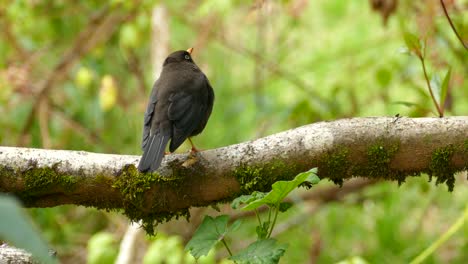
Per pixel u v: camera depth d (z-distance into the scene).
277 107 13.04
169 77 7.82
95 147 12.99
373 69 12.26
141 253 10.22
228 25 13.73
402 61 11.42
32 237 2.05
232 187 5.96
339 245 13.21
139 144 12.46
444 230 12.85
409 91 11.54
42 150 6.07
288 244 5.34
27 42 12.08
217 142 13.20
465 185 13.35
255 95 12.99
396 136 5.86
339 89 11.43
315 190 12.83
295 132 5.98
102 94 11.46
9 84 11.38
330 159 5.91
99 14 12.35
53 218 12.26
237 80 14.54
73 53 12.17
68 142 12.95
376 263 12.20
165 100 7.44
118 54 13.29
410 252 12.26
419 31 9.20
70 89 12.48
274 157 5.91
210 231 5.61
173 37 14.20
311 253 12.57
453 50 9.67
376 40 13.12
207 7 10.77
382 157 5.89
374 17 13.59
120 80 13.22
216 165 5.93
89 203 6.17
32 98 12.15
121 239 11.85
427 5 9.13
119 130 13.30
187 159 5.96
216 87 13.76
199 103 7.64
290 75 12.59
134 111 12.80
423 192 11.33
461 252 12.33
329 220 13.53
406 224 13.45
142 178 5.95
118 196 6.04
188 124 7.36
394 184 12.53
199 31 12.81
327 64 13.79
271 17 12.26
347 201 12.70
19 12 11.31
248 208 5.18
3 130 12.59
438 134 5.82
